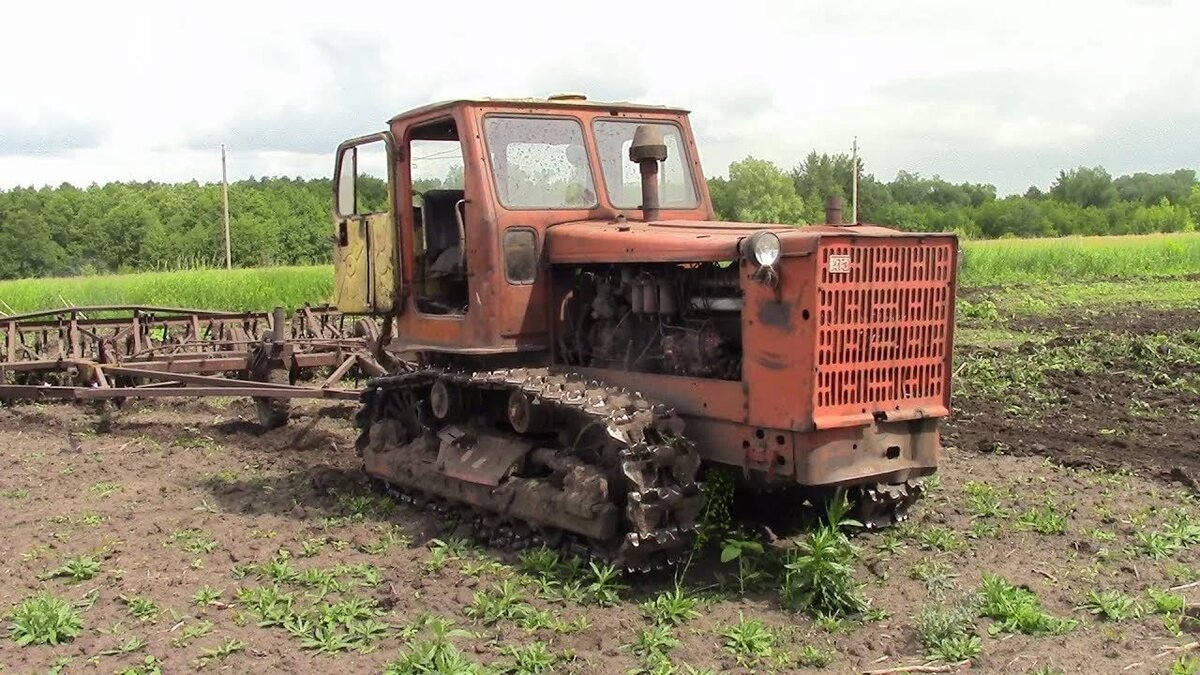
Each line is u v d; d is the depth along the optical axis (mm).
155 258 55344
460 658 4805
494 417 7133
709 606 5512
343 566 6250
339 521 7242
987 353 14547
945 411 5859
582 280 6809
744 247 5504
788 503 6781
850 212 61938
